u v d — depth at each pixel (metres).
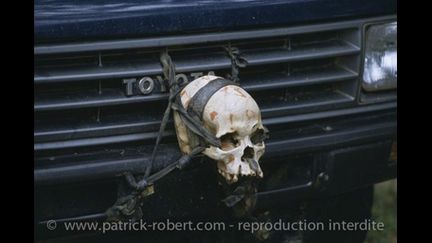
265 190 4.40
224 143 3.92
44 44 3.92
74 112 4.05
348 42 4.59
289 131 4.48
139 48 4.05
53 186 3.96
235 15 4.20
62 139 4.00
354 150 4.56
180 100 4.02
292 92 4.52
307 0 4.40
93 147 4.07
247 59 4.28
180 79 4.12
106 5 4.03
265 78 4.39
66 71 3.97
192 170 4.14
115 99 4.04
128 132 4.10
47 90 4.00
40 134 3.96
